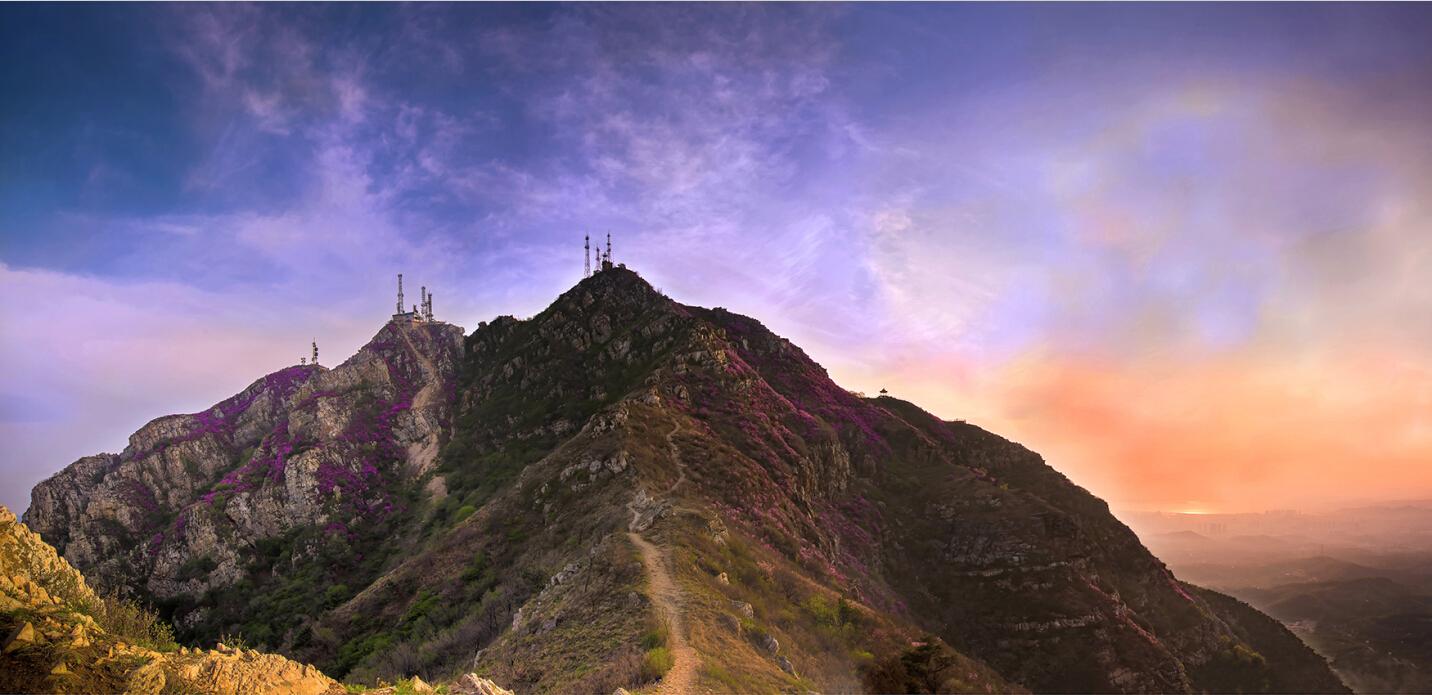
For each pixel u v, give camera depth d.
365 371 189.50
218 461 176.88
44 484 163.25
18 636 13.26
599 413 115.06
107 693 13.13
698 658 42.22
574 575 63.34
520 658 48.25
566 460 103.75
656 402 122.12
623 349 165.38
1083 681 97.00
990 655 102.38
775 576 70.25
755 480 103.12
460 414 176.25
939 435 161.38
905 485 137.50
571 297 192.75
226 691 14.95
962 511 126.62
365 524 145.38
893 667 55.56
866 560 112.25
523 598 71.62
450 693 20.17
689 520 73.75
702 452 105.44
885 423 156.62
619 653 43.25
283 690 16.03
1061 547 114.56
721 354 146.38
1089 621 102.94
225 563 135.38
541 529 91.31
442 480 153.50
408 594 89.31
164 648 16.17
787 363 173.12
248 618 121.56
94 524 150.75
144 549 143.50
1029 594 108.69
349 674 71.88
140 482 163.75
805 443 130.62
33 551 16.69
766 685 41.12
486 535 95.62
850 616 65.25
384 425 175.25
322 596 123.50
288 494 149.88
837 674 51.50
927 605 109.62
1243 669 112.00
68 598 16.44
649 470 95.88
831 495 126.94
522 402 167.00
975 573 114.62
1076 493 142.88
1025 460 155.88
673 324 164.75
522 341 190.25
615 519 81.75
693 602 52.00
